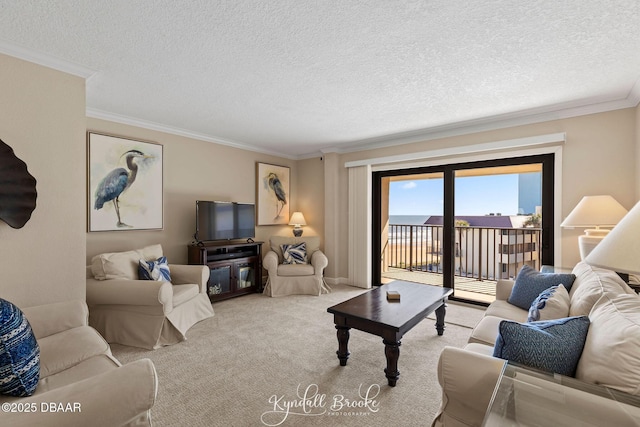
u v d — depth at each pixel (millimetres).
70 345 1689
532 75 2473
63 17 1740
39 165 2158
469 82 2611
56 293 2223
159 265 3174
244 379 2172
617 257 783
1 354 1230
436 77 2516
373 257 5051
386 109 3289
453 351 1339
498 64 2295
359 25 1823
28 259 2102
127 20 1771
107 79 2555
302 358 2490
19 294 2064
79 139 2355
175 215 4105
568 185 3252
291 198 5789
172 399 1934
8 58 2031
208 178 4492
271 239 5008
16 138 2062
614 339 1099
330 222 5270
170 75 2486
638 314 1190
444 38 1956
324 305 3963
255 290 4660
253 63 2291
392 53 2145
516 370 1150
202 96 2938
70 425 992
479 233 4535
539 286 2367
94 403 1059
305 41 1997
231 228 4500
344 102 3088
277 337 2912
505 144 3600
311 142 4840
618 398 972
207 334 2980
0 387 1241
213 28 1854
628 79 2533
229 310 3748
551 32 1880
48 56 2152
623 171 2959
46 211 2186
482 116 3516
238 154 4910
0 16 1721
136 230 3695
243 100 3033
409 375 2234
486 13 1704
